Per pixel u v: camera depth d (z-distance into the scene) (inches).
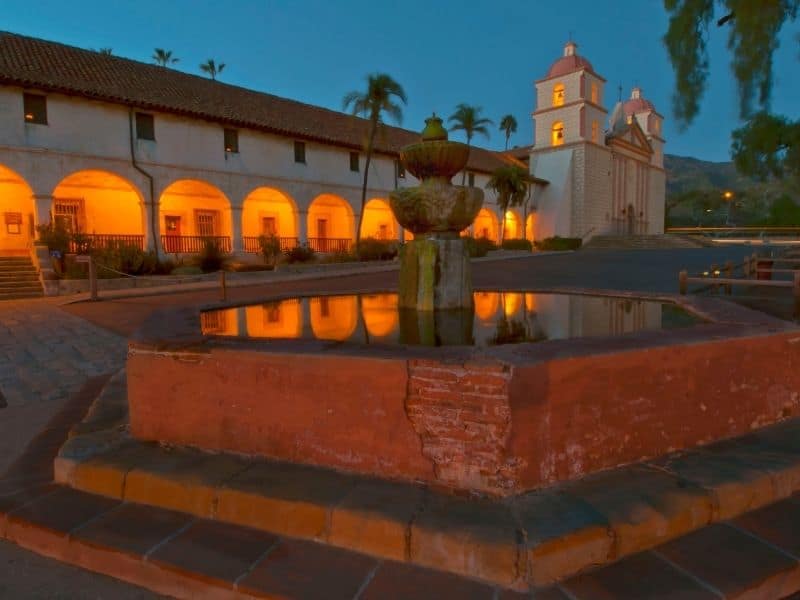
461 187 150.4
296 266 781.3
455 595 65.8
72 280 562.9
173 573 74.2
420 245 155.2
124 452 100.7
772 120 428.8
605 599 64.4
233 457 95.0
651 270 712.4
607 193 1503.4
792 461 89.0
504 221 1290.6
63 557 83.0
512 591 65.8
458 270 155.7
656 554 72.8
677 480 82.1
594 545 69.5
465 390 76.7
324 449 88.0
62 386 199.9
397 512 74.5
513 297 195.0
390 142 1091.3
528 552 65.7
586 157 1403.8
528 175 1261.1
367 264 879.1
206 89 855.7
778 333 104.0
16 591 76.2
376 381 82.7
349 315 158.2
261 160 830.5
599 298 186.4
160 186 714.2
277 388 90.6
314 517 77.5
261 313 164.2
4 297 517.7
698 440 94.3
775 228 1553.9
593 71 1427.2
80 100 635.5
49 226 601.9
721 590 65.9
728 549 73.8
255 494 82.0
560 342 89.4
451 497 77.4
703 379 94.0
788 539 76.2
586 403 81.0
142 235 722.2
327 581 69.4
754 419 101.8
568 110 1419.8
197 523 83.8
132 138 682.8
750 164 454.9
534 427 76.5
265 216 942.4
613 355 83.3
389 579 69.1
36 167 601.6
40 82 586.6
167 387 101.1
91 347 278.5
